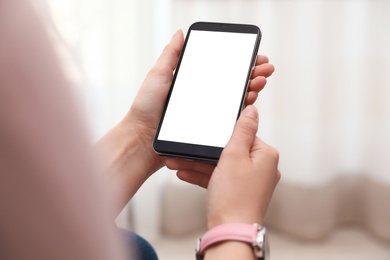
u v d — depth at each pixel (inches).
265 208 22.4
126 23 64.0
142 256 27.4
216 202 21.6
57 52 9.8
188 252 69.2
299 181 68.4
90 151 10.2
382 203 69.2
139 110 30.5
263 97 67.1
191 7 63.9
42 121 9.5
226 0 63.9
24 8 9.4
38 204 9.7
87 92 10.5
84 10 62.7
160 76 31.1
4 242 9.9
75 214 9.9
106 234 10.6
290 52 65.0
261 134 68.1
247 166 22.5
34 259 10.0
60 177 9.7
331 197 70.0
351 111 68.7
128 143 30.2
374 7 64.7
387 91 66.4
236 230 20.1
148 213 69.2
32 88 9.4
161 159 31.0
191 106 30.0
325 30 64.7
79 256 10.1
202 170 29.4
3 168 9.4
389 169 68.0
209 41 31.7
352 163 71.1
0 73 9.2
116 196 22.6
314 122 66.5
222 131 29.1
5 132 9.3
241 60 30.9
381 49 65.7
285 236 71.7
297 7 63.7
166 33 65.2
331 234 71.4
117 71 64.9
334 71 66.2
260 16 64.6
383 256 67.2
